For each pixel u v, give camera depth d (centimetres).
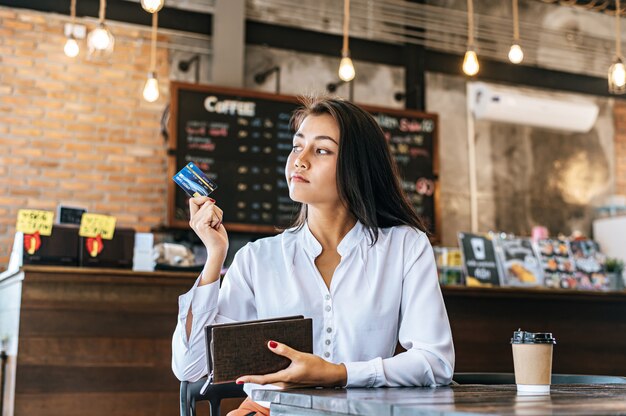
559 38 729
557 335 450
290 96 604
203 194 170
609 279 583
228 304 177
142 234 429
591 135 737
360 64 669
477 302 434
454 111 692
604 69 742
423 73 676
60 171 577
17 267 369
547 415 91
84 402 359
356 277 172
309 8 649
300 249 177
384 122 632
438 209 636
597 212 724
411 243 176
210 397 188
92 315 366
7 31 573
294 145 179
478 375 201
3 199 561
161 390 372
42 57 580
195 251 572
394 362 152
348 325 169
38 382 355
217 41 602
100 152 588
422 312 168
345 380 145
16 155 568
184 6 611
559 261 526
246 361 138
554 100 694
